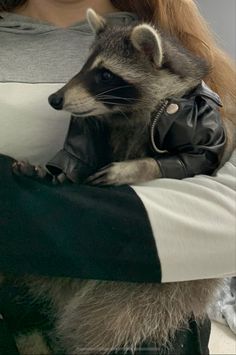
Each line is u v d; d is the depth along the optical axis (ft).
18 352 3.01
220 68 3.81
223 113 3.47
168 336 3.18
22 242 2.76
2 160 2.89
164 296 3.14
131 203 2.76
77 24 3.87
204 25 4.07
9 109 3.35
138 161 2.89
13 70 3.47
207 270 2.82
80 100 2.91
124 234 2.72
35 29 3.77
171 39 3.40
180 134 2.84
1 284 3.14
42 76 3.47
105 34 3.11
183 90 3.08
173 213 2.78
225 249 2.81
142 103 3.01
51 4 3.99
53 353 3.12
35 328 3.16
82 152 2.92
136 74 3.00
